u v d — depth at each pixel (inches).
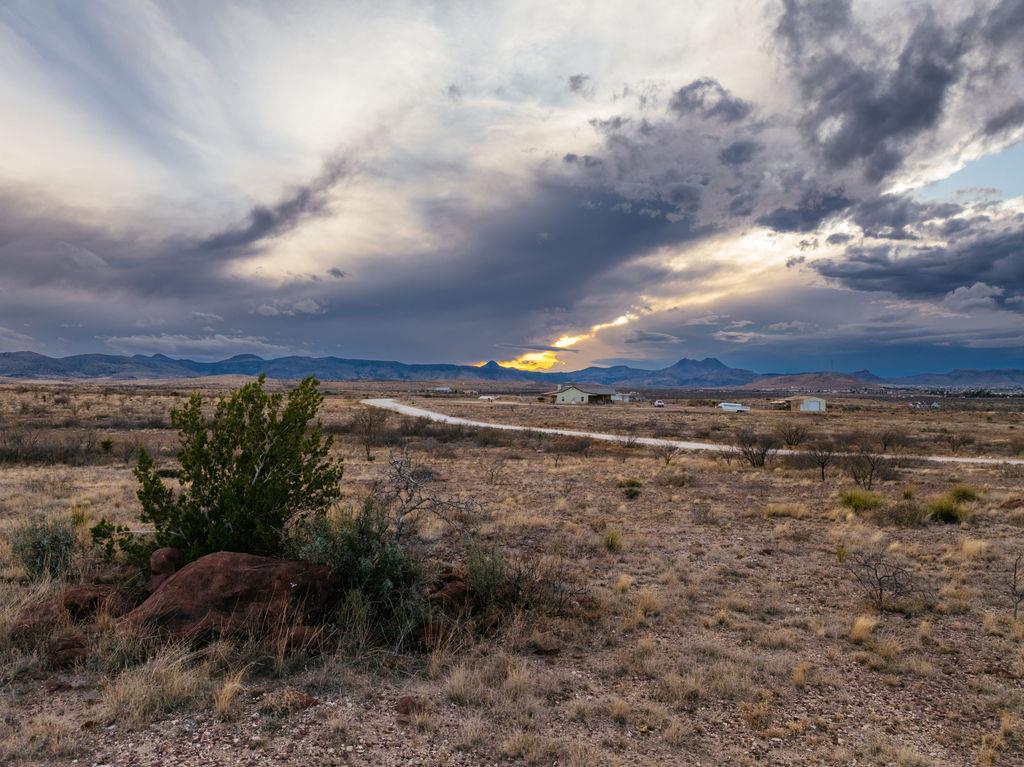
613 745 173.6
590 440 1558.8
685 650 254.2
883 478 895.7
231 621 219.1
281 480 298.0
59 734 159.6
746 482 856.3
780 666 238.8
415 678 209.9
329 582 249.1
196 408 304.5
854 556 434.6
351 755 158.7
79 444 1015.6
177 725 168.4
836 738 185.3
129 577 295.9
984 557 430.3
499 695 197.5
